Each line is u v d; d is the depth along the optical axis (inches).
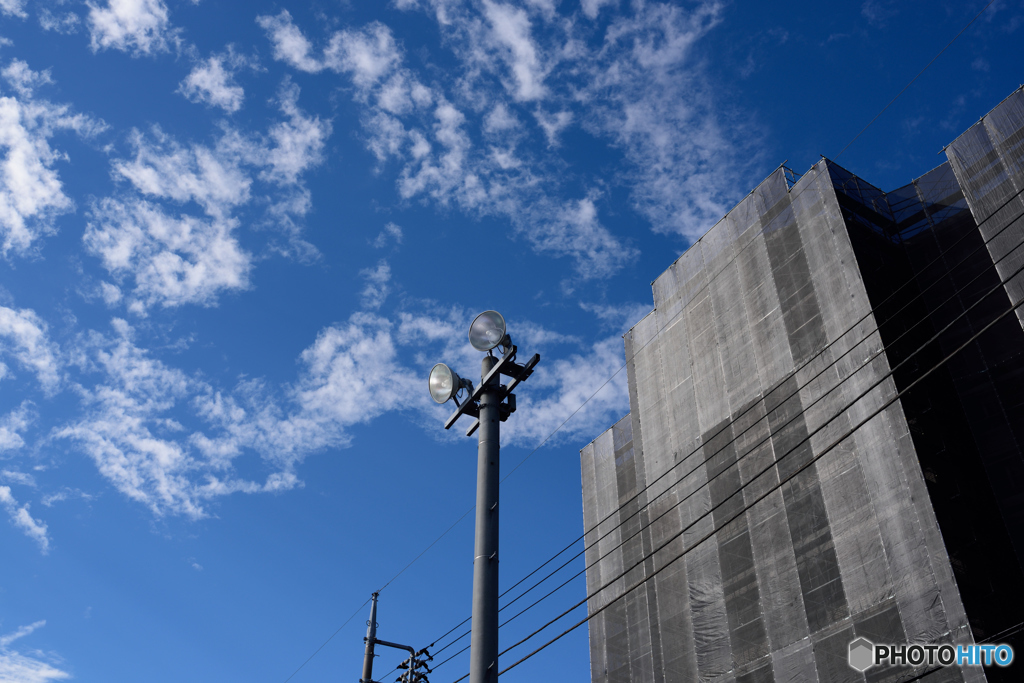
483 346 584.7
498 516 512.4
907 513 992.2
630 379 1594.5
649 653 1386.6
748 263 1397.6
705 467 1331.2
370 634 1184.8
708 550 1267.2
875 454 1059.9
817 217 1291.8
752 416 1273.4
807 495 1131.9
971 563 951.0
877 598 986.7
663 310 1573.6
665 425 1457.9
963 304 1179.9
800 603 1079.6
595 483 1745.8
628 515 1567.4
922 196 1326.3
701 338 1445.6
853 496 1066.7
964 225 1238.3
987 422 1087.6
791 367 1239.5
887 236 1300.4
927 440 1048.2
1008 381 1088.8
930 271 1243.8
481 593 477.7
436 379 607.2
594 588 1593.3
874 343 1125.7
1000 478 1046.4
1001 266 1095.0
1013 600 947.3
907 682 916.6
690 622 1252.5
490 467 530.6
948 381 1143.6
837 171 1325.0
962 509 1002.1
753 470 1235.2
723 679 1146.0
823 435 1143.6
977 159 1170.6
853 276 1190.9
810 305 1246.3
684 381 1451.8
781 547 1140.5
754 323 1337.4
